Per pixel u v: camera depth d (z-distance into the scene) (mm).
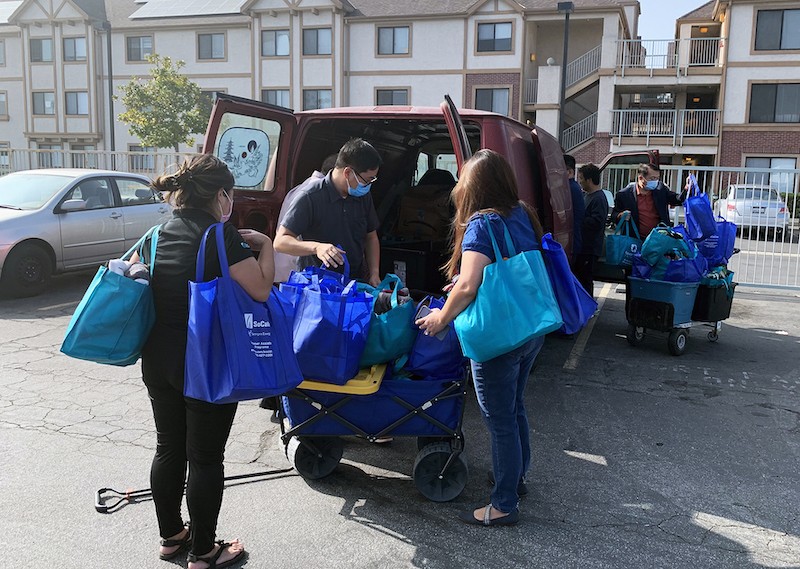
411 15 31969
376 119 4871
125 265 2553
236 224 4766
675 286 6156
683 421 4637
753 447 4199
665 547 3033
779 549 3037
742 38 28062
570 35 32625
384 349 3301
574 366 5980
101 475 3615
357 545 3006
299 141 4996
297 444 3537
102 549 2930
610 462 3941
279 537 3061
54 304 7988
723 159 28688
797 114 27953
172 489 2793
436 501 3400
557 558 2932
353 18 32594
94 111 36938
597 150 29641
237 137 4676
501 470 3117
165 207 9820
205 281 2521
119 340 2521
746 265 11336
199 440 2646
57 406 4629
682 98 31141
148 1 37938
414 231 6086
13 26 37875
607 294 10000
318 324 3094
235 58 34500
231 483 3572
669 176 10680
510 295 2805
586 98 32594
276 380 2518
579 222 6855
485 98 32000
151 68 32688
